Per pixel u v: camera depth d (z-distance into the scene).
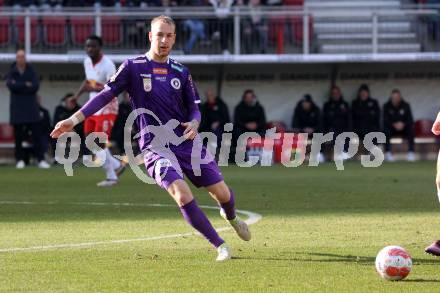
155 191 43.31
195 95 23.11
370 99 71.12
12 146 70.06
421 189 43.72
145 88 22.69
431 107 76.56
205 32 72.88
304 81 76.06
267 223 29.38
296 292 17.64
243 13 72.44
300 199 38.44
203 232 21.73
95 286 18.30
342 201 37.41
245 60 72.00
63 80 74.25
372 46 73.44
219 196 22.78
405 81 76.38
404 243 24.41
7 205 36.19
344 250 23.11
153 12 72.31
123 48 72.50
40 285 18.42
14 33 72.56
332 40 76.38
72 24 72.75
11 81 62.41
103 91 22.61
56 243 24.59
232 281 18.81
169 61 23.00
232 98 76.06
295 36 74.56
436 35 74.81
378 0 80.12
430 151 74.31
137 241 24.92
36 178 53.22
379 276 19.34
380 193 41.41
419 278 19.12
